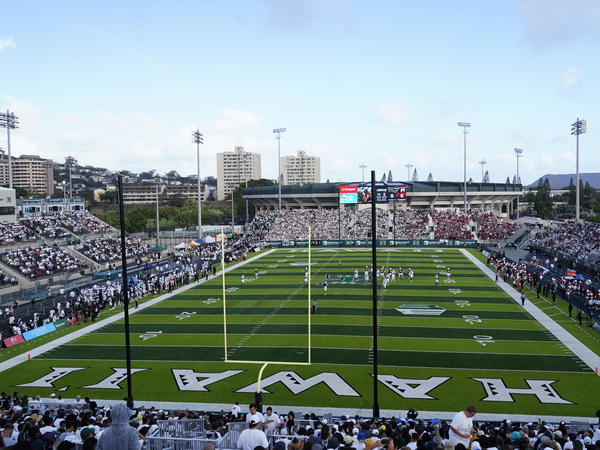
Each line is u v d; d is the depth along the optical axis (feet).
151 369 89.20
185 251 246.68
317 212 345.72
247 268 209.36
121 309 139.44
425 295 147.23
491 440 34.42
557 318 118.62
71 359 95.96
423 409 69.87
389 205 372.79
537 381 79.46
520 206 586.86
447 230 298.35
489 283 165.07
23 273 175.83
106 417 55.42
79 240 229.04
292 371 86.69
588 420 65.31
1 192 217.56
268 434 42.37
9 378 85.97
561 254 207.31
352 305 135.85
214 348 100.42
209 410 70.85
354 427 46.83
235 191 547.90
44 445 29.17
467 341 101.30
